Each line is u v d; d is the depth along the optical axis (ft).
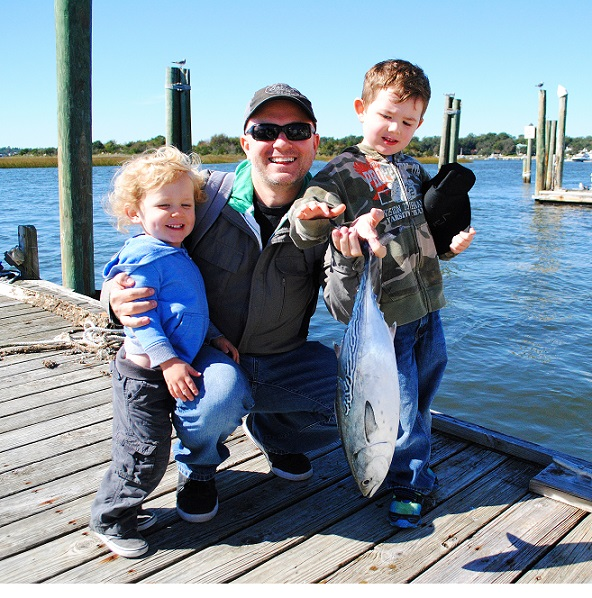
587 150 428.15
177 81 29.43
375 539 8.93
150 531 9.07
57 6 21.81
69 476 10.69
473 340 27.22
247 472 10.84
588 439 18.49
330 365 9.94
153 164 8.36
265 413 10.37
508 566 8.32
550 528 9.16
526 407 20.49
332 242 8.17
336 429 10.12
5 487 10.28
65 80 22.43
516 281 39.86
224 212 9.14
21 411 13.37
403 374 9.20
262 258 9.05
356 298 7.51
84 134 23.15
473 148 524.93
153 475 8.41
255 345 9.64
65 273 24.18
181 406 8.48
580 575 8.14
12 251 24.86
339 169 8.86
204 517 9.26
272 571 8.22
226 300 9.38
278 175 8.91
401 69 8.63
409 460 9.34
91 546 8.73
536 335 27.94
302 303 9.62
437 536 8.99
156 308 8.37
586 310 32.30
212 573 8.17
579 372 23.35
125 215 8.77
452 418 12.36
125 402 8.32
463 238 8.94
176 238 8.59
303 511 9.64
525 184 136.46
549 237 60.59
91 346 17.19
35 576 8.07
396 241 8.93
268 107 8.69
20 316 20.84
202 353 8.93
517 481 10.52
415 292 9.11
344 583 7.97
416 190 9.31
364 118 9.19
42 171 315.37
